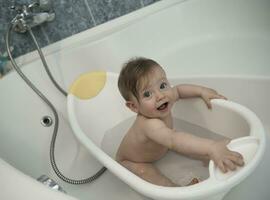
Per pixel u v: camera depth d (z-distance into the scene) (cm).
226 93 116
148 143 95
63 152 127
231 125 91
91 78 113
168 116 97
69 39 141
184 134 84
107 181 113
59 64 133
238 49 139
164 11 149
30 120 124
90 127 111
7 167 72
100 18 144
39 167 121
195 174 98
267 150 101
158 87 88
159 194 68
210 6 150
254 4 142
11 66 129
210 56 141
